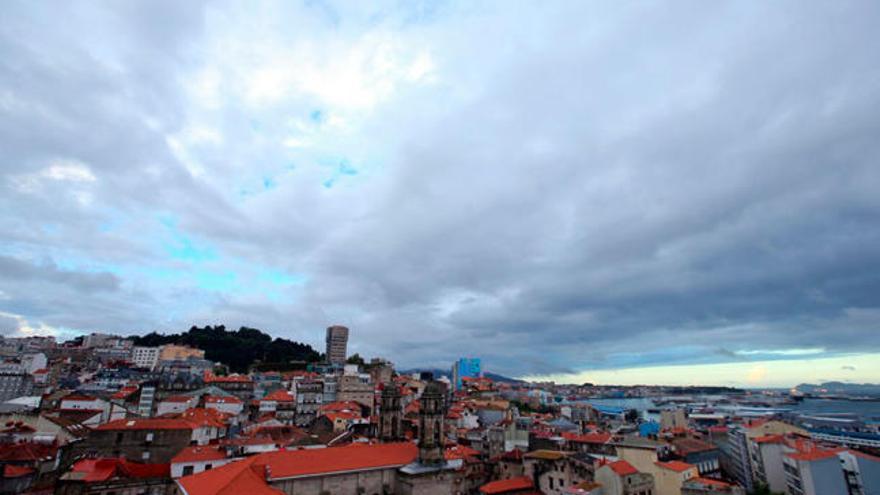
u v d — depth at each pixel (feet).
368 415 571.69
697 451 403.95
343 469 219.82
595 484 288.10
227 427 414.21
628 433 545.03
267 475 198.39
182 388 544.62
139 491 257.96
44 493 260.62
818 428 580.30
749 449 394.73
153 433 317.01
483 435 465.88
